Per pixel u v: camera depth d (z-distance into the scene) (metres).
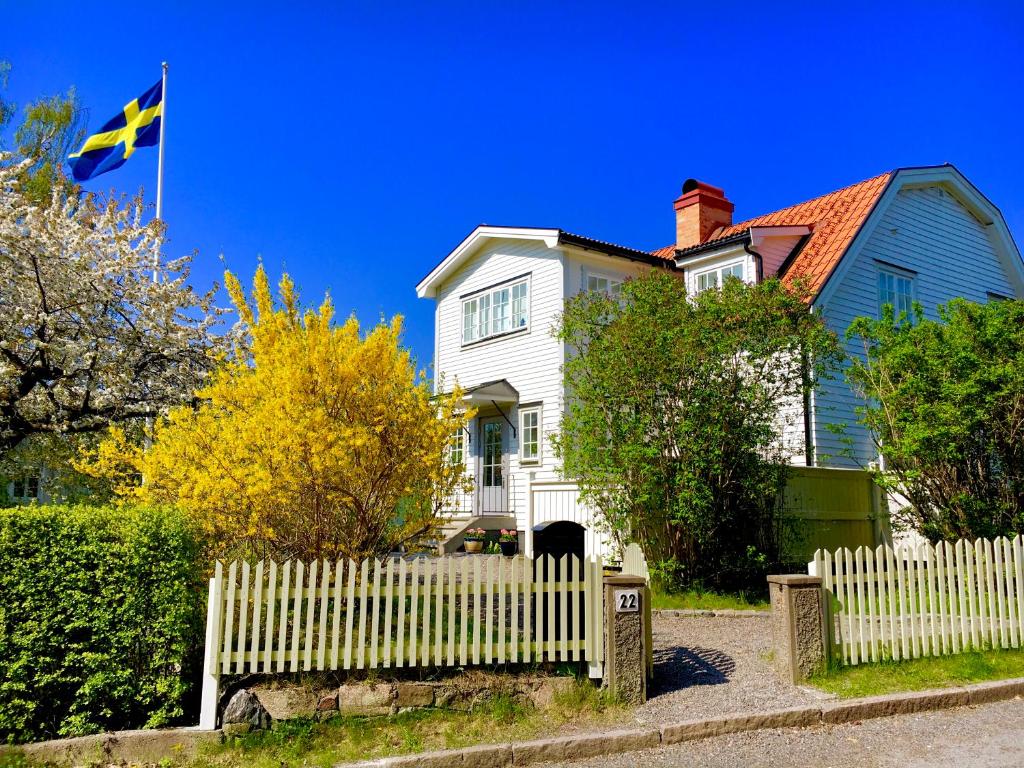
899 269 16.03
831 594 6.82
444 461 7.81
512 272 17.89
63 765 5.04
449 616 5.93
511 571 6.12
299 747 5.27
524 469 16.95
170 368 13.35
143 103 16.50
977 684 6.50
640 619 6.14
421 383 7.56
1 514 5.37
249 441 6.59
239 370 7.93
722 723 5.68
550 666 6.16
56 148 24.72
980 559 7.53
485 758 5.17
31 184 21.22
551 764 5.20
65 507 5.89
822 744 5.46
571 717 5.76
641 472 10.14
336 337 7.23
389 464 7.12
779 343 10.14
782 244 15.82
